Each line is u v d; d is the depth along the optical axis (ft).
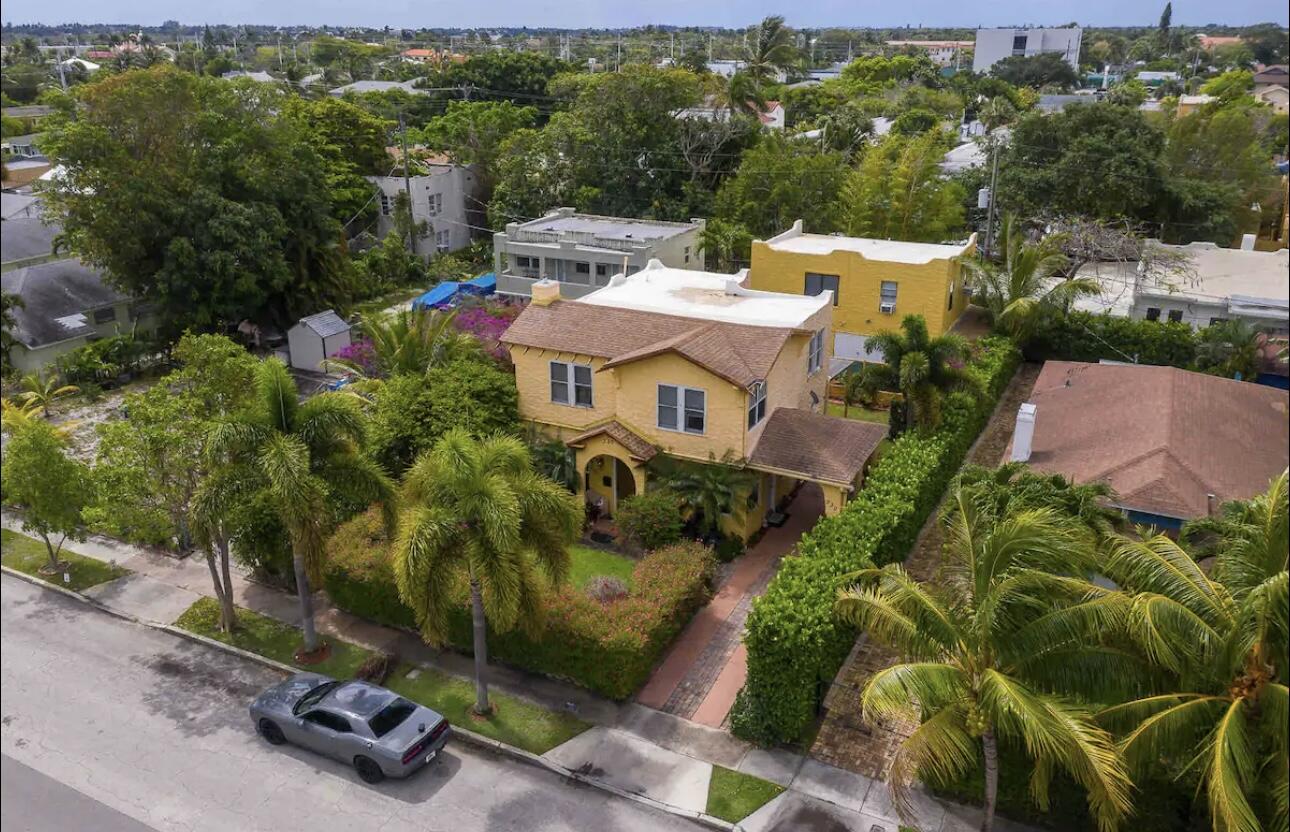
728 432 82.48
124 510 71.00
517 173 198.59
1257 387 93.97
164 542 90.17
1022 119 186.70
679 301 98.48
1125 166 164.45
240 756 60.80
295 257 154.61
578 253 148.36
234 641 73.97
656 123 199.31
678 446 85.46
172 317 145.48
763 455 83.35
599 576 76.33
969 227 190.60
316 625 75.82
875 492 76.48
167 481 70.95
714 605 75.77
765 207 174.29
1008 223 138.82
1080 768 39.75
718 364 80.38
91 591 82.53
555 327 91.66
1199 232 173.27
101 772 59.06
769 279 127.65
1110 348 128.26
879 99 298.35
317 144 200.95
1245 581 43.70
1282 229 189.88
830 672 61.82
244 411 65.00
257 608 78.84
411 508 59.88
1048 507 59.00
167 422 69.92
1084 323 129.18
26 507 98.02
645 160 197.16
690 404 83.61
